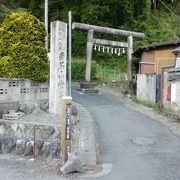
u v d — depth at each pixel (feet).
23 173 30.83
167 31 133.59
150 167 32.14
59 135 36.06
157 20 138.31
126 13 131.95
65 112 31.27
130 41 93.09
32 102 47.01
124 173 30.50
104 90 90.33
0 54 48.03
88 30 87.66
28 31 47.70
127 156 35.42
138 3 135.33
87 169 31.40
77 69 107.14
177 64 73.20
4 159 35.60
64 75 47.14
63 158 31.32
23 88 45.68
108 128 46.32
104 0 126.21
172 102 55.88
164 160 34.22
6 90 43.47
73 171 30.48
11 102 44.06
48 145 35.91
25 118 41.86
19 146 37.17
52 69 46.42
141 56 91.30
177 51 73.15
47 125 36.91
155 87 64.18
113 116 54.29
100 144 39.22
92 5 124.16
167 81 58.85
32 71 46.93
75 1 127.54
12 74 46.19
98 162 33.50
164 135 43.70
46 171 31.35
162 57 83.15
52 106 46.47
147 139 41.47
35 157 35.94
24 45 47.03
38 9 127.24
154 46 82.99
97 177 29.50
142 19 135.74
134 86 83.51
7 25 47.88
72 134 37.47
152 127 47.78
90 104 65.51
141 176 29.76
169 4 152.46
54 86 46.24
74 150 34.58
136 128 46.88
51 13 131.13
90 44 88.07
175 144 39.91
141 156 35.45
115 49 97.45
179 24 142.31
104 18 131.03
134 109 62.08
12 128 38.42
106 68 116.57
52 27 46.19
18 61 46.60
